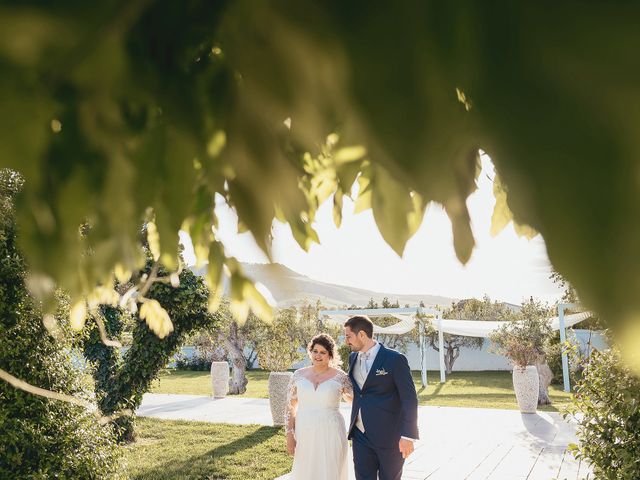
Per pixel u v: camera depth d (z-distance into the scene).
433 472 7.88
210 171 0.46
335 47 0.27
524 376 13.51
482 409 14.20
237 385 20.62
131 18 0.35
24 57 0.33
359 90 0.26
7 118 0.36
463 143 0.25
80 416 5.20
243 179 0.36
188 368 32.31
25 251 0.44
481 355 31.75
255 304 0.81
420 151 0.25
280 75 0.29
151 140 0.45
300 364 20.25
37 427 4.92
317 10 0.28
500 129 0.24
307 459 5.08
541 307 15.76
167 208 0.45
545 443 9.71
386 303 29.31
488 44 0.24
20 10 0.32
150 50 0.39
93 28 0.33
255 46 0.30
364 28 0.27
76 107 0.39
